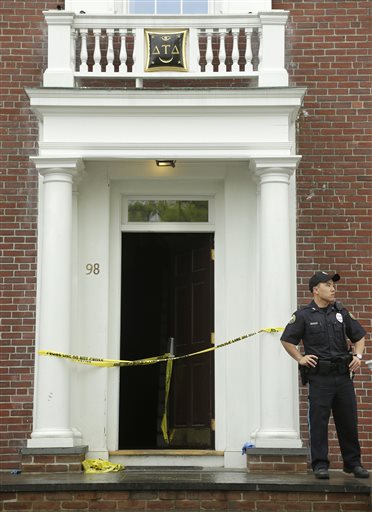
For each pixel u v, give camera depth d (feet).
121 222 79.20
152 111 73.00
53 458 68.80
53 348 70.85
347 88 78.69
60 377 70.54
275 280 71.56
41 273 73.61
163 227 79.41
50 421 69.87
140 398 102.42
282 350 70.90
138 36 75.20
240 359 75.72
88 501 59.52
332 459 74.08
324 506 58.95
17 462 74.18
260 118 73.26
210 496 59.47
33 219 77.10
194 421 79.82
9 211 77.15
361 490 58.80
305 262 76.74
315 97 78.54
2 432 74.59
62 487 59.57
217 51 78.79
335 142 78.13
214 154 73.05
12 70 78.79
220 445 76.02
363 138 78.18
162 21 75.15
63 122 73.20
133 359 103.04
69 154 72.64
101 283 76.59
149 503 59.47
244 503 59.31
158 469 72.90
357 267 76.74
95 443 74.59
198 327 80.64
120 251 78.48
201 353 79.10
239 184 77.66
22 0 79.51
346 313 63.67
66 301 71.72
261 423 70.85
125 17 75.10
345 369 62.44
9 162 77.71
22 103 78.43
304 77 78.79
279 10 75.82
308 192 77.51
